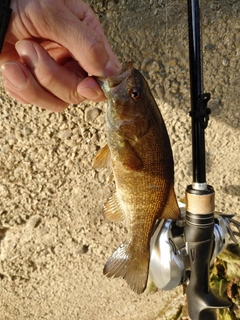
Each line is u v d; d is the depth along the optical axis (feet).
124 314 1.34
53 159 1.14
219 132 1.09
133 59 1.03
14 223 1.21
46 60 0.68
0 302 1.31
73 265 1.26
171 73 1.04
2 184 1.16
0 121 1.09
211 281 1.20
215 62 1.02
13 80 0.68
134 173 0.75
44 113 1.08
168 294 1.32
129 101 0.70
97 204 1.19
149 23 1.00
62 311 1.33
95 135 1.11
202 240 0.74
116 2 0.98
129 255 0.85
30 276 1.27
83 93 0.72
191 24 0.71
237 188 1.14
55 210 1.20
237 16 0.98
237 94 1.05
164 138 0.73
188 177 1.14
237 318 1.15
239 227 0.89
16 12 0.67
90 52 0.67
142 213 0.80
